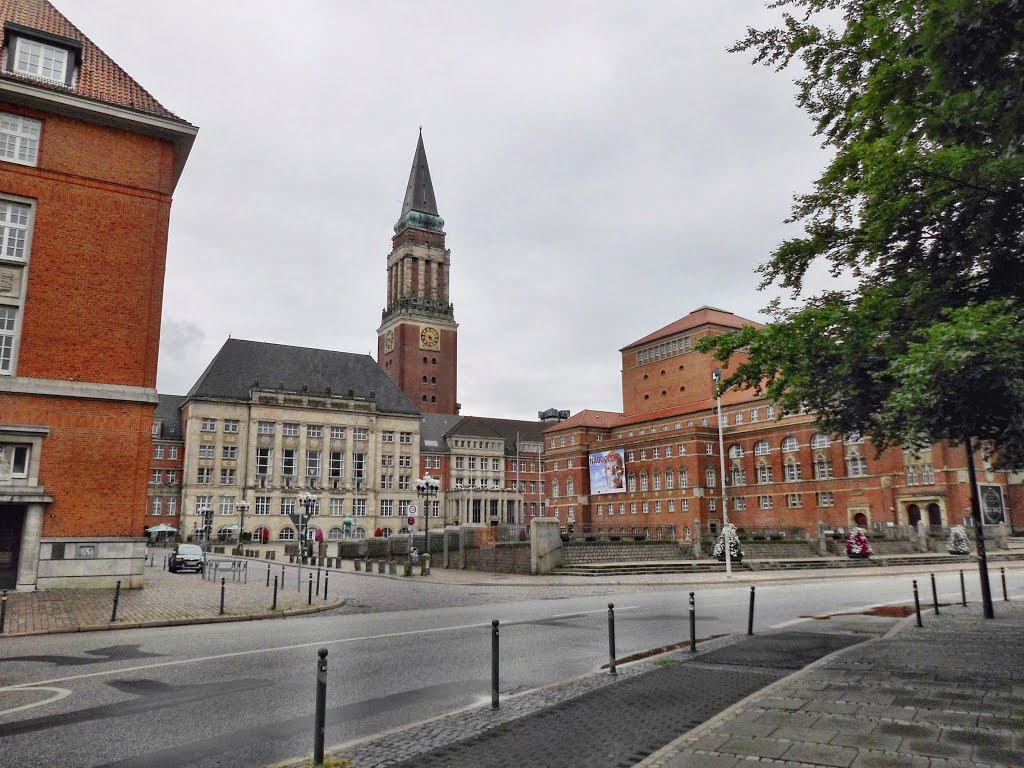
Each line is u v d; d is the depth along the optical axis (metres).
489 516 115.44
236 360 92.25
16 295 24.22
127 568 24.61
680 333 93.81
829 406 13.20
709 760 6.35
